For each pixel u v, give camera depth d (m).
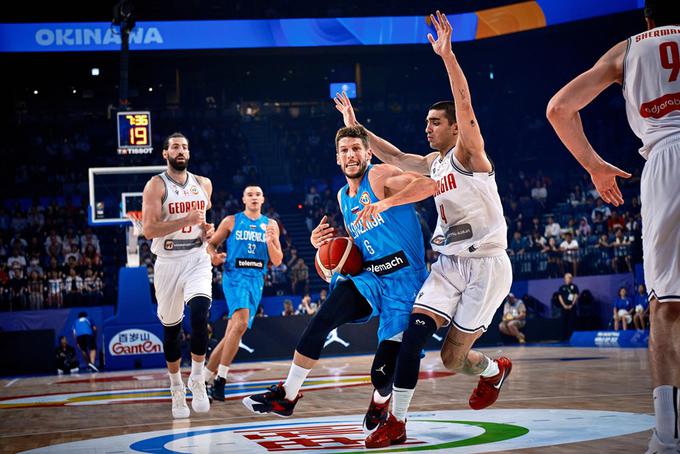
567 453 3.16
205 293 5.57
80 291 16.28
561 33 20.91
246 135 24.12
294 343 14.36
